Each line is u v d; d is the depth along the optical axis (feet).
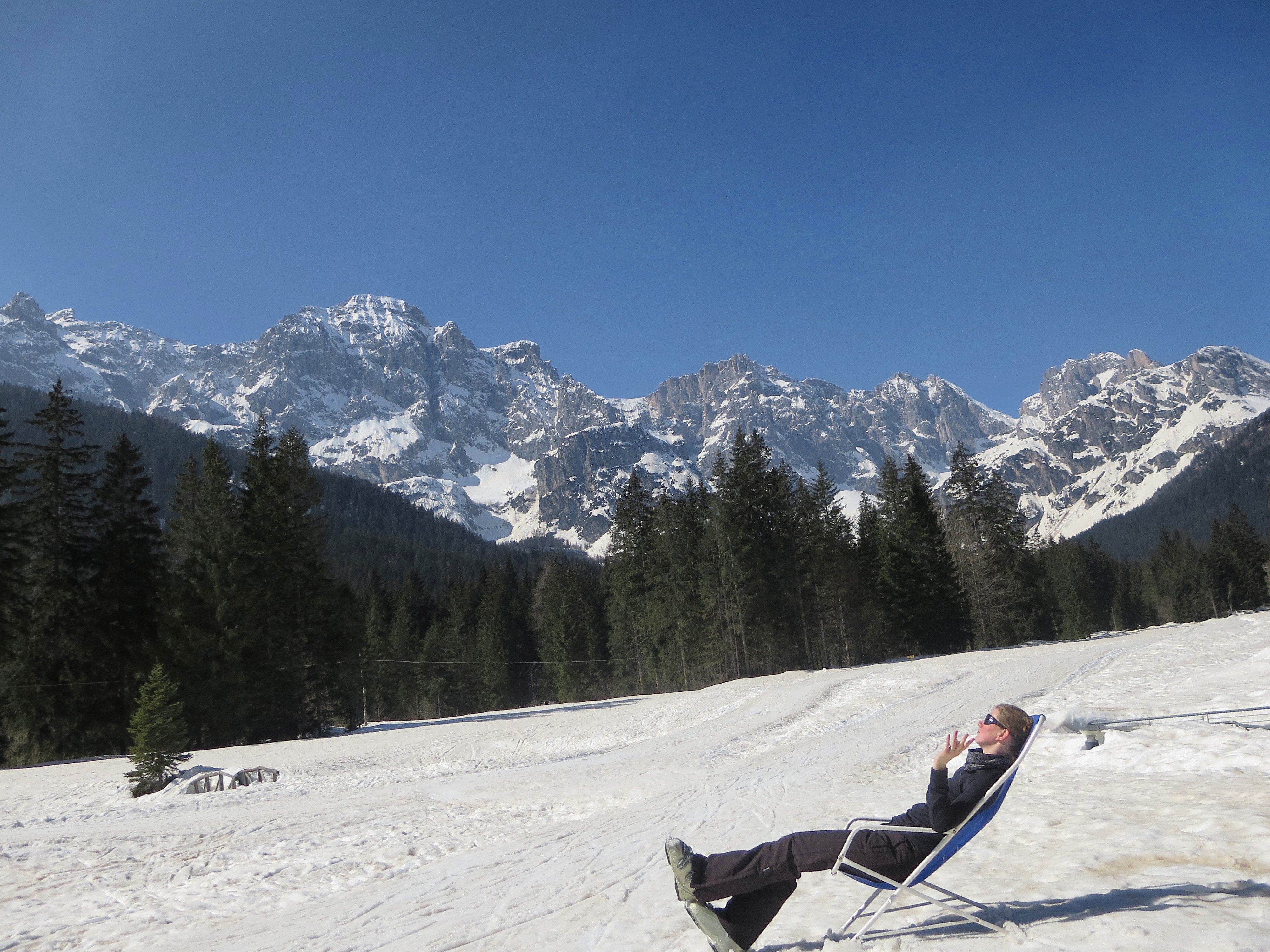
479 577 390.01
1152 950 11.00
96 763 97.04
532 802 45.21
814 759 51.24
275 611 136.98
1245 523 372.17
